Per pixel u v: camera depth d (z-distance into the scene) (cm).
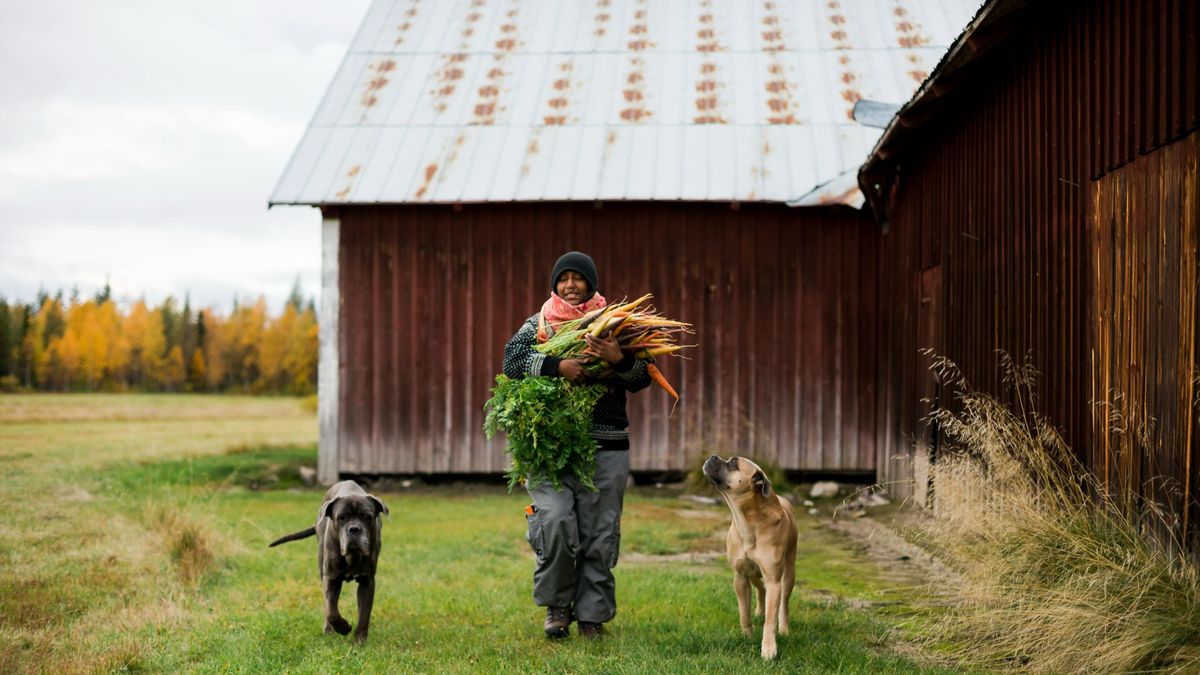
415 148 1524
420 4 1917
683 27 1800
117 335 7956
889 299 1355
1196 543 527
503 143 1524
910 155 1199
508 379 608
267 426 2898
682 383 1455
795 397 1449
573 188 1420
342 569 588
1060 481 674
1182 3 550
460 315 1473
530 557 896
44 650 559
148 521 927
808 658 529
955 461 756
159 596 691
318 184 1462
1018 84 822
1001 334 859
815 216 1454
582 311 614
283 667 525
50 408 3731
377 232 1481
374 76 1702
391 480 1493
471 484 1477
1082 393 685
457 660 536
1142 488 593
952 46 773
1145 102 595
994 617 548
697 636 578
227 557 844
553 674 505
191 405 4381
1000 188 866
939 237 1075
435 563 850
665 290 1458
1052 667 495
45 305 8406
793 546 591
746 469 558
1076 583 534
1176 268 554
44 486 1290
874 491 1330
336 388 1481
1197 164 531
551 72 1689
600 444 598
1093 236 670
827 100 1591
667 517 1155
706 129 1534
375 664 526
